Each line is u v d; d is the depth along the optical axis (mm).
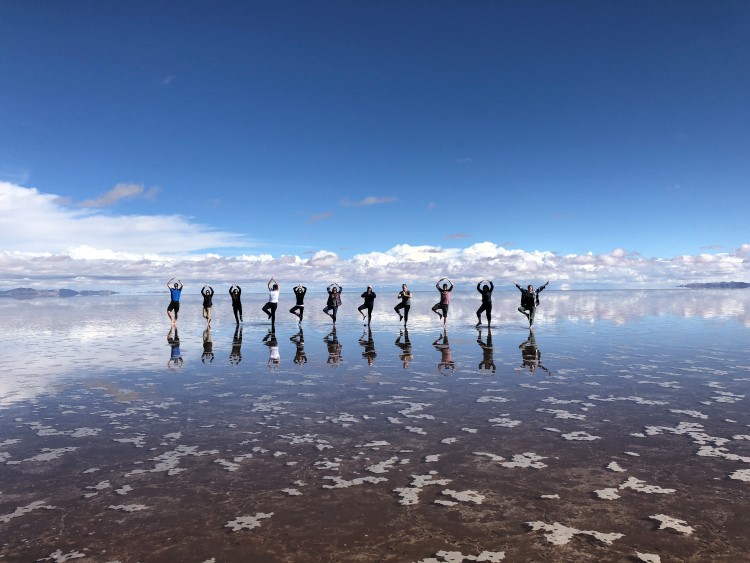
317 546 3957
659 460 5758
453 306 45781
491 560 3709
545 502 4707
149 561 3783
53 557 3865
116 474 5590
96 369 12562
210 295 23984
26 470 5738
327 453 6227
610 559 3703
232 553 3873
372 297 22969
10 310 48531
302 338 19422
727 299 62875
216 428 7387
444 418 7770
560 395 9195
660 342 16812
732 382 10172
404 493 4961
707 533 4074
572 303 50188
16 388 10320
